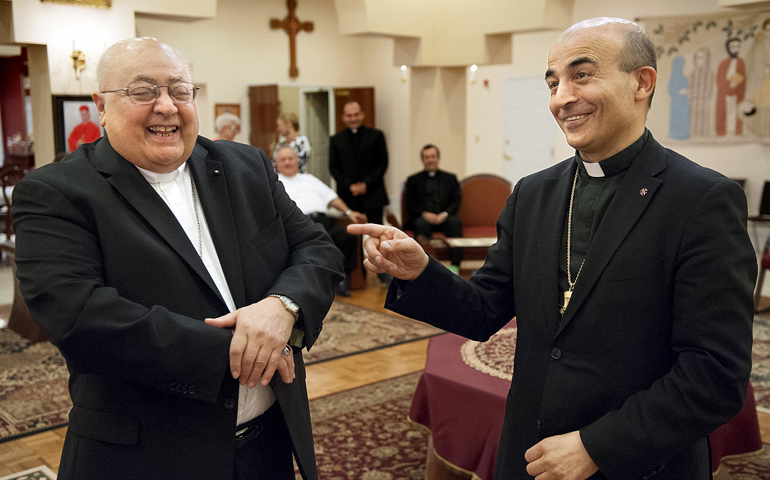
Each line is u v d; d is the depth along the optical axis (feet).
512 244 5.19
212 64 31.58
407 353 15.06
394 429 10.85
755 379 13.12
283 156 20.35
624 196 4.32
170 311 4.23
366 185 24.29
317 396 12.34
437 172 23.38
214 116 31.86
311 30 34.81
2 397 12.29
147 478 4.23
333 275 4.82
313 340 4.55
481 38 25.23
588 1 31.19
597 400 4.25
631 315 4.18
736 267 3.92
